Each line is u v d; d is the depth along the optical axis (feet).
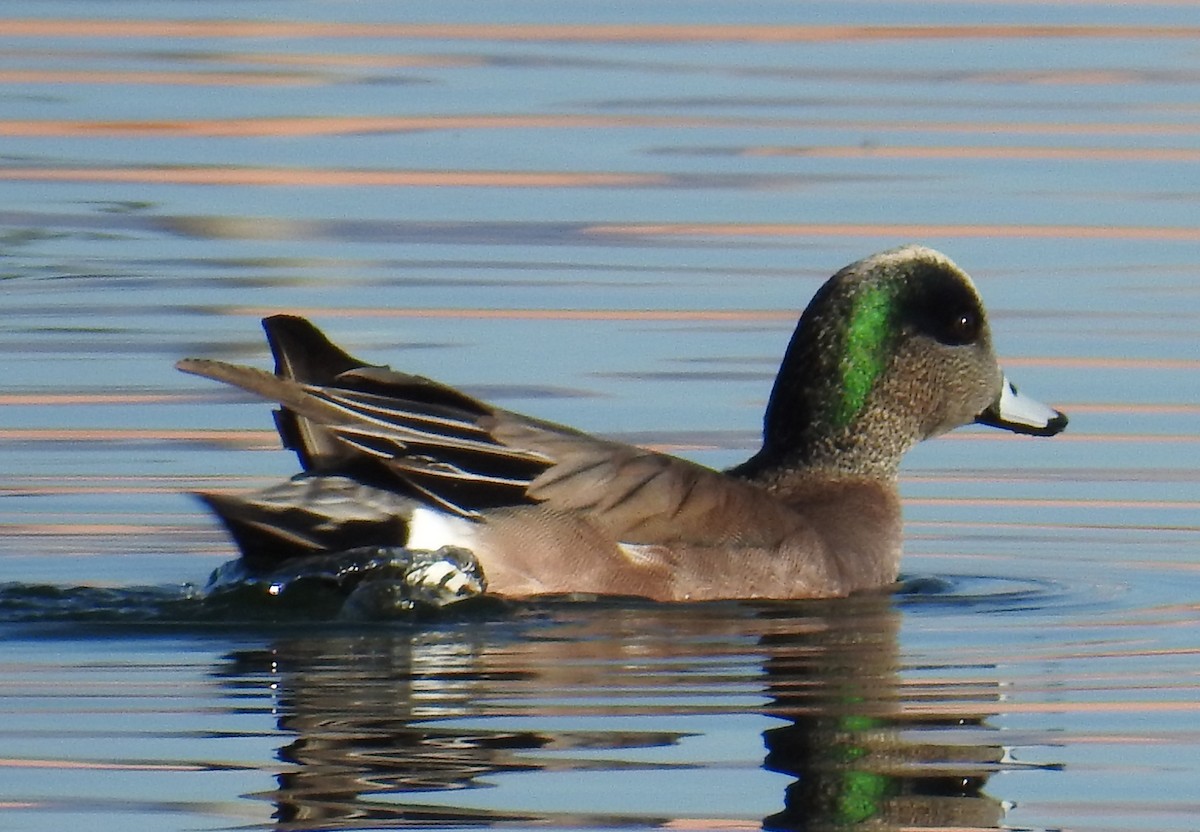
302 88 70.85
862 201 62.18
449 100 69.87
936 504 46.39
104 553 41.88
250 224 61.36
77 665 34.96
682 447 48.03
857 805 29.37
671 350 53.26
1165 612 39.34
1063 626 38.40
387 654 35.60
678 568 39.11
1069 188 63.05
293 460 46.98
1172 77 71.87
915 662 35.99
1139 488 46.83
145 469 46.37
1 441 47.57
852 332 42.68
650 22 78.38
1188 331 54.60
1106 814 29.45
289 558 38.14
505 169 64.95
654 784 29.94
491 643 36.37
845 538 41.37
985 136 67.05
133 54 73.92
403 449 38.40
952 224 60.75
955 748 31.73
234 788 29.58
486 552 38.24
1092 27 77.36
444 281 57.36
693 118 68.59
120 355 52.75
